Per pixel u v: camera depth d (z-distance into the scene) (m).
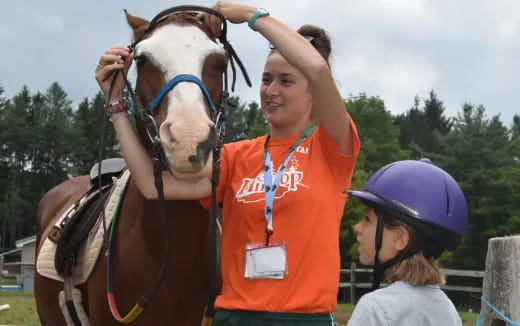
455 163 34.62
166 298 3.12
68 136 75.69
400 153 43.91
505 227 27.42
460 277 24.48
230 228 2.74
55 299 4.02
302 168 2.65
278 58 2.76
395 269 2.19
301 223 2.55
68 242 3.60
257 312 2.52
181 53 2.79
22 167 75.50
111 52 2.94
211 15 3.03
